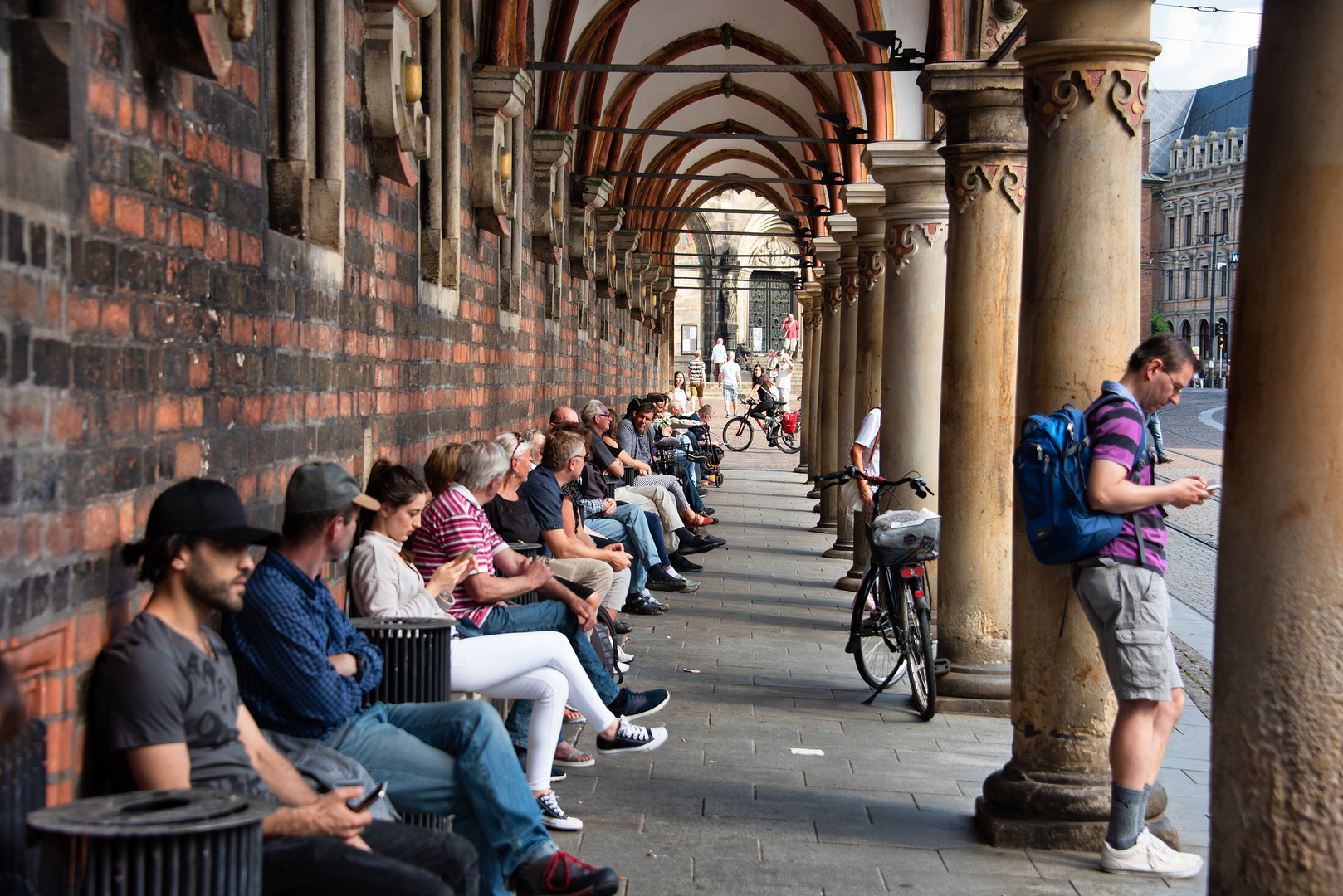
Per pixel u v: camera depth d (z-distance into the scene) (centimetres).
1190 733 646
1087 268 457
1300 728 271
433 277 656
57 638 252
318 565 354
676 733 617
